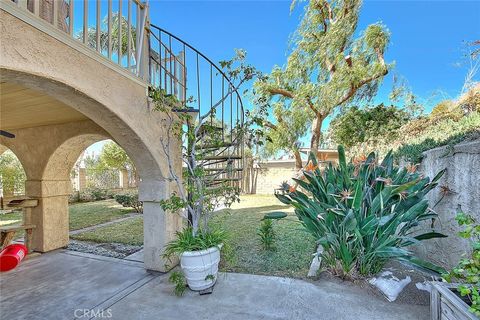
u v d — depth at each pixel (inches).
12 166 411.2
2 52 62.2
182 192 127.5
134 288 117.1
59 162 179.2
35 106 127.3
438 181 119.4
